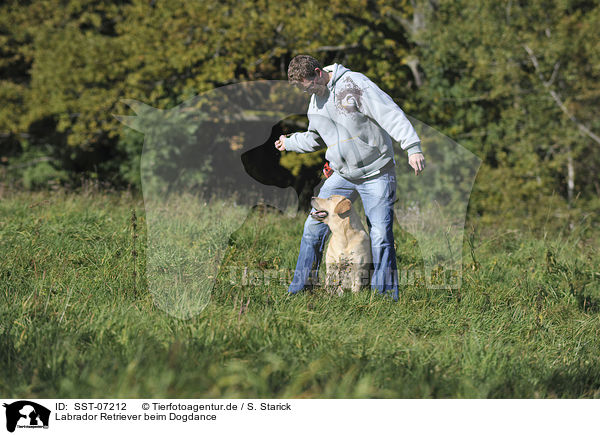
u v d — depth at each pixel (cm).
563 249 1315
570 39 2370
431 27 2444
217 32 2448
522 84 2552
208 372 595
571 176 2625
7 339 661
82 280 895
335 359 652
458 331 820
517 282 1044
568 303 980
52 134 3025
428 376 622
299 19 2372
